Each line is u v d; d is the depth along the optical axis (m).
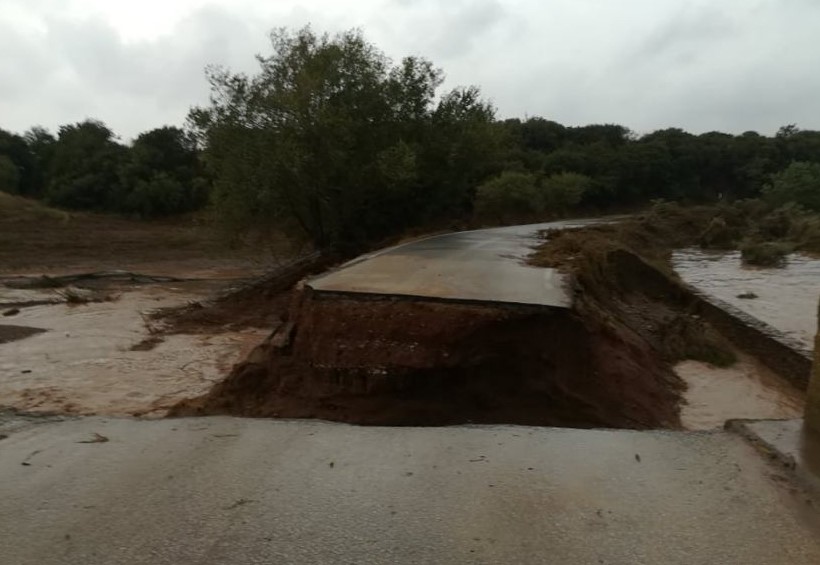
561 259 13.59
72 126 66.19
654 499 4.53
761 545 3.93
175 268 31.22
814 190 48.34
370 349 8.07
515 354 7.96
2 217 39.22
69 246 35.22
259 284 19.25
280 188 20.23
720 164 75.62
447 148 23.78
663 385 10.68
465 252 15.02
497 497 4.58
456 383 7.79
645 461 5.21
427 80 23.27
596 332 9.68
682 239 39.53
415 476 4.96
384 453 5.47
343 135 19.69
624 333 11.38
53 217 41.59
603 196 62.97
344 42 21.09
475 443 5.71
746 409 10.12
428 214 25.56
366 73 21.05
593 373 8.80
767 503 4.45
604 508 4.40
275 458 5.37
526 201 38.00
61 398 10.30
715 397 10.73
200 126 20.91
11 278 25.97
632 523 4.20
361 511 4.38
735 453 5.33
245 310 17.66
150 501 4.55
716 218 40.06
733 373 12.15
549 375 8.04
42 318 17.33
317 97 19.86
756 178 74.50
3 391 10.67
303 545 3.95
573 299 9.49
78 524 4.23
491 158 26.38
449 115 24.14
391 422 7.41
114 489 4.77
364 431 6.11
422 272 11.18
